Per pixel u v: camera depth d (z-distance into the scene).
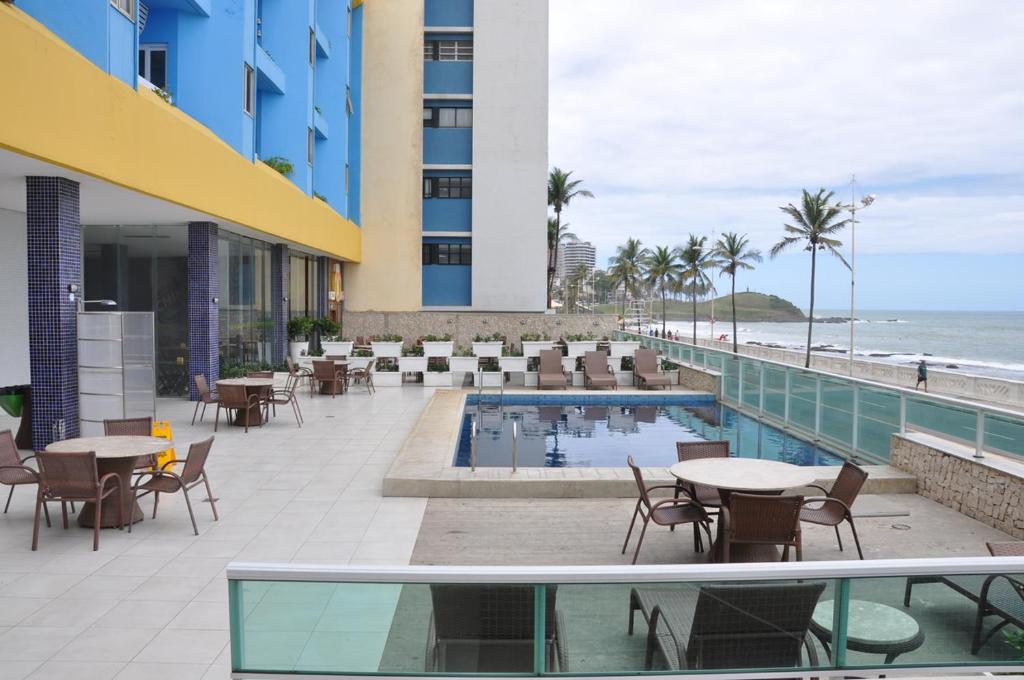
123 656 4.58
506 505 8.41
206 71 15.67
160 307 16.34
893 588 3.34
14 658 4.54
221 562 6.36
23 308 14.75
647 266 90.38
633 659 3.23
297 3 21.59
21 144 7.70
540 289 30.06
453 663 3.23
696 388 19.70
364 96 29.28
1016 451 7.62
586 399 18.23
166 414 14.48
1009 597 3.38
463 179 30.77
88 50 9.71
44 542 6.82
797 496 5.68
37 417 10.14
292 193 19.12
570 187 61.88
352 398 17.50
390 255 29.45
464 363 20.19
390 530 7.40
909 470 9.23
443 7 30.56
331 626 3.22
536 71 29.89
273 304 21.53
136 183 10.46
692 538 7.28
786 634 3.30
